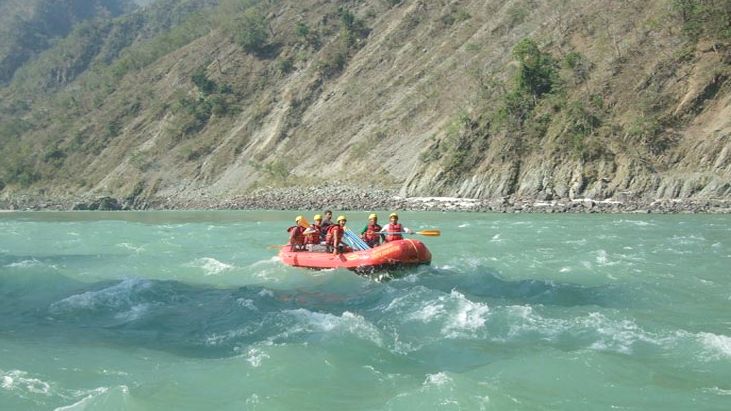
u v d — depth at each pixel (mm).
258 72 93062
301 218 19703
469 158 50375
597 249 21328
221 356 10586
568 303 13344
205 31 124188
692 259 18859
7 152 115312
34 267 19266
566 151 45531
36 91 171625
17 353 10938
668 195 40750
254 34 95875
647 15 51156
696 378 8945
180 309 14039
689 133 43406
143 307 14234
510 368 9328
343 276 17062
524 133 48562
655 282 15430
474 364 9742
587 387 8648
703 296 13984
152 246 25938
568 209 40188
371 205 51000
